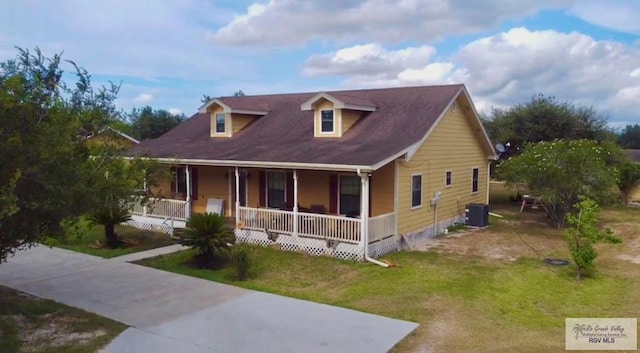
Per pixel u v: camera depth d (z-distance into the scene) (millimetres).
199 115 24391
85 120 8422
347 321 8195
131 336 7418
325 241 13531
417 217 15844
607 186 18266
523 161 19172
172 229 16391
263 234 14758
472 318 8469
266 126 19703
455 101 18078
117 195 9281
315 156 13992
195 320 8195
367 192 12898
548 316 8688
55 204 6824
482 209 18594
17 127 6504
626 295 10023
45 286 10320
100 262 12586
